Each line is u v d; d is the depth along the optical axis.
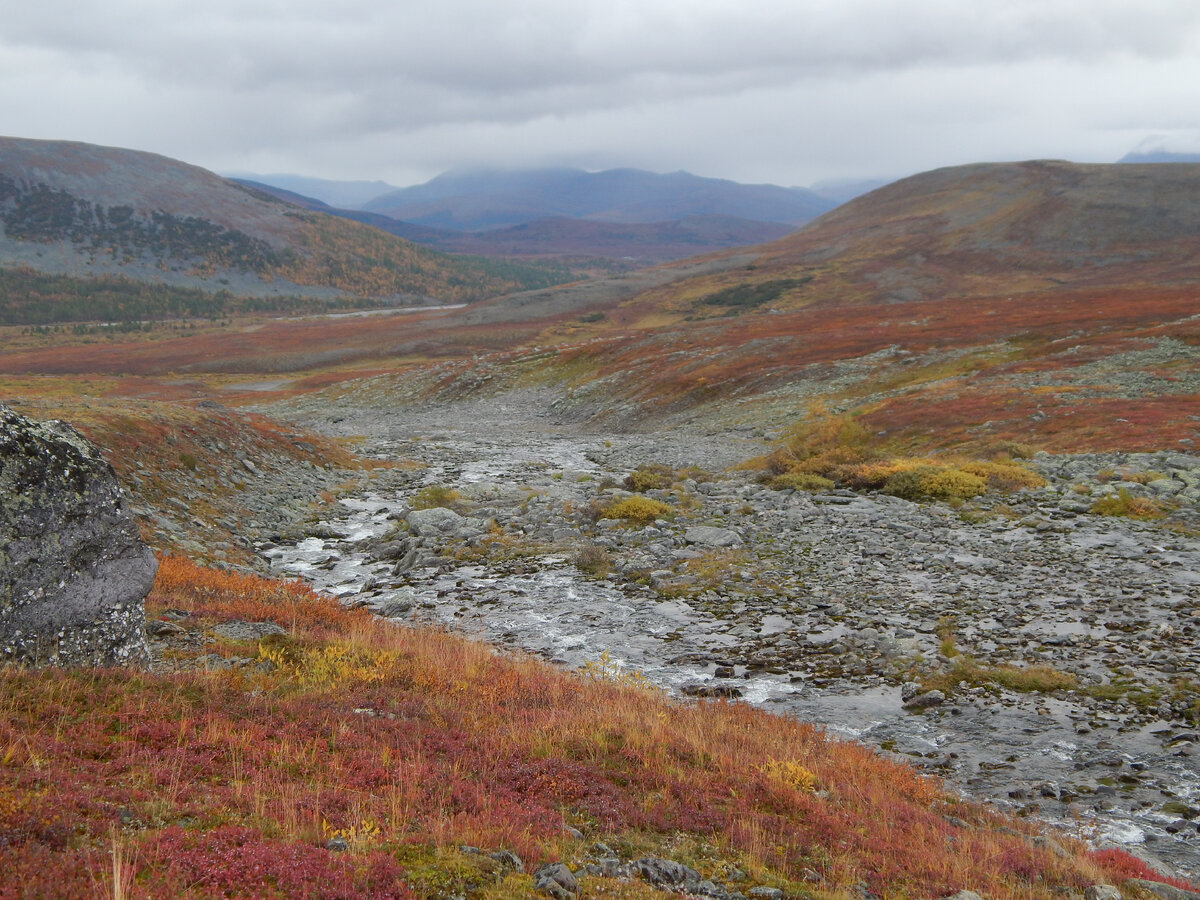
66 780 6.38
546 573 23.97
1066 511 26.88
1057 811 10.45
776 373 78.44
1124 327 71.12
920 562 22.75
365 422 91.50
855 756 11.48
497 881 5.95
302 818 6.59
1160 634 16.39
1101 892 7.38
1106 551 22.36
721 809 8.65
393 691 11.64
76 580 10.01
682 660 16.92
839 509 29.72
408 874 5.80
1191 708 13.18
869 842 8.32
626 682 14.40
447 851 6.32
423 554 26.03
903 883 7.36
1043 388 51.56
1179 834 9.70
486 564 25.22
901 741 12.89
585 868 6.64
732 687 15.27
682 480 39.31
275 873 5.38
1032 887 7.56
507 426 84.94
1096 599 18.78
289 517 33.00
